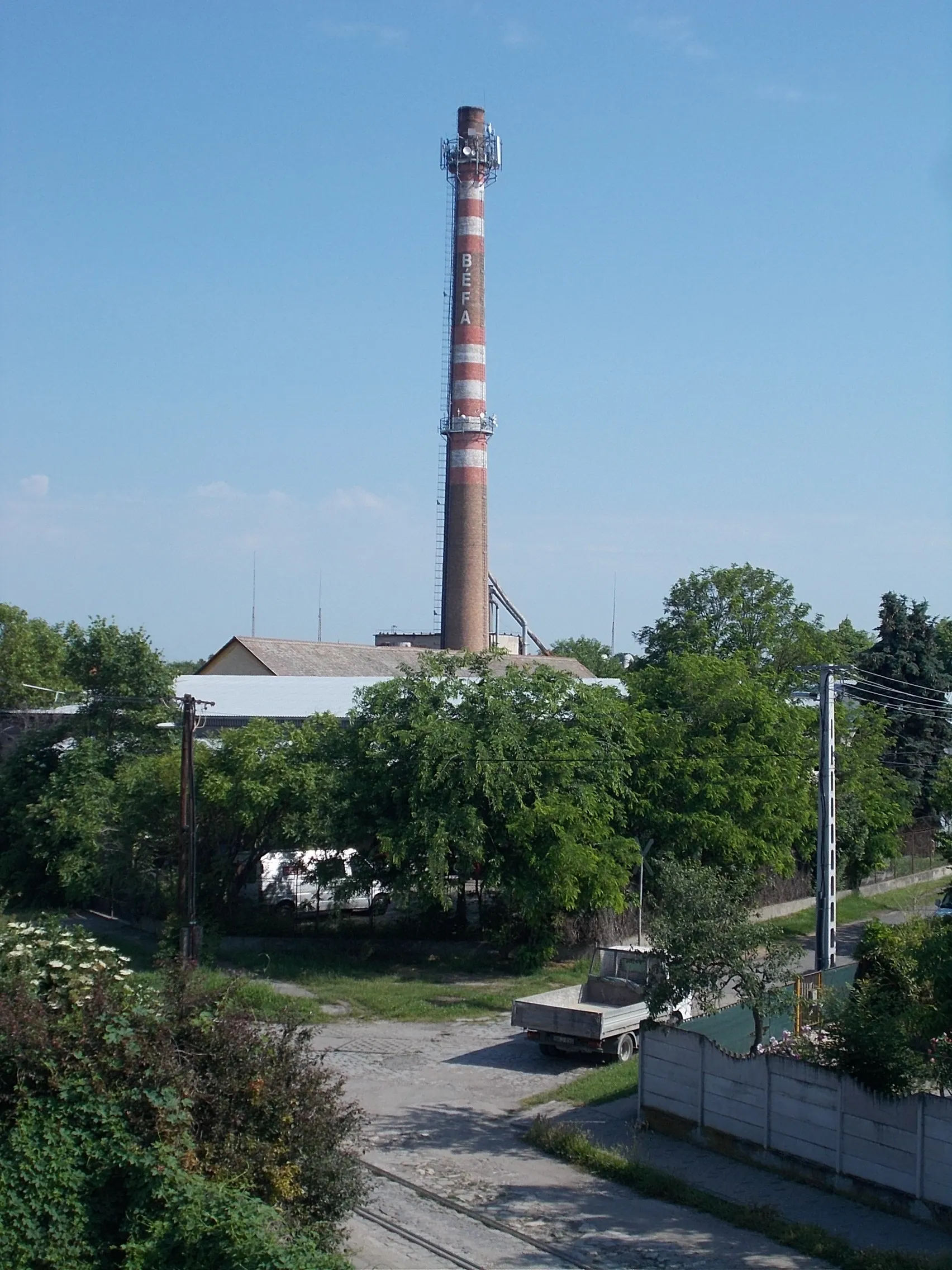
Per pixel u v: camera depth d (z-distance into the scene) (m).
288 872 35.09
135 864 34.78
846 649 58.72
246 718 45.53
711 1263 13.66
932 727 51.12
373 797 30.94
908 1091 15.38
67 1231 11.02
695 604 58.81
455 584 65.25
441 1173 16.72
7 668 55.84
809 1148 16.36
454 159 66.56
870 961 22.92
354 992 27.72
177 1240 10.71
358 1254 13.66
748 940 17.94
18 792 40.41
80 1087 11.55
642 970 23.91
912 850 49.22
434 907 32.53
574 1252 13.96
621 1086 20.59
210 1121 12.24
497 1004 26.91
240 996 15.31
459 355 66.00
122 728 41.34
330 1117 12.84
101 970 13.42
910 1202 15.10
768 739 37.31
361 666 59.72
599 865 30.03
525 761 30.69
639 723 34.81
